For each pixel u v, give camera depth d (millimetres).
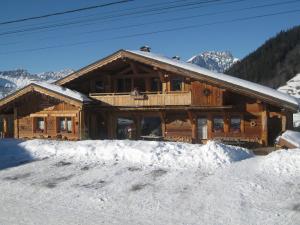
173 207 11531
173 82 27234
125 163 15820
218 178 13273
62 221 11133
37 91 28453
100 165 15883
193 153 15695
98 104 28406
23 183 14680
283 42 123312
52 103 29000
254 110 24875
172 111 27328
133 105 27500
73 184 14047
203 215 10883
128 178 14078
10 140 22594
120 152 16766
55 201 12750
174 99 26391
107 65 28000
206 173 13914
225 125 25609
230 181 12898
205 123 26344
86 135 27766
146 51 31453
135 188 13148
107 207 11922
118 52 27172
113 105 28062
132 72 29016
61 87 29031
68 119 28641
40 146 19188
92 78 29719
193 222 10539
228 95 25328
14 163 17578
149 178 13906
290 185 12234
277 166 13672
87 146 18031
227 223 10336
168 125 27500
